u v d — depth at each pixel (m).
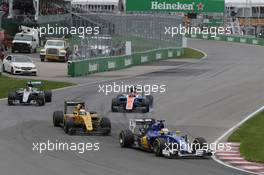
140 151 68.00
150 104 105.31
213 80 156.75
